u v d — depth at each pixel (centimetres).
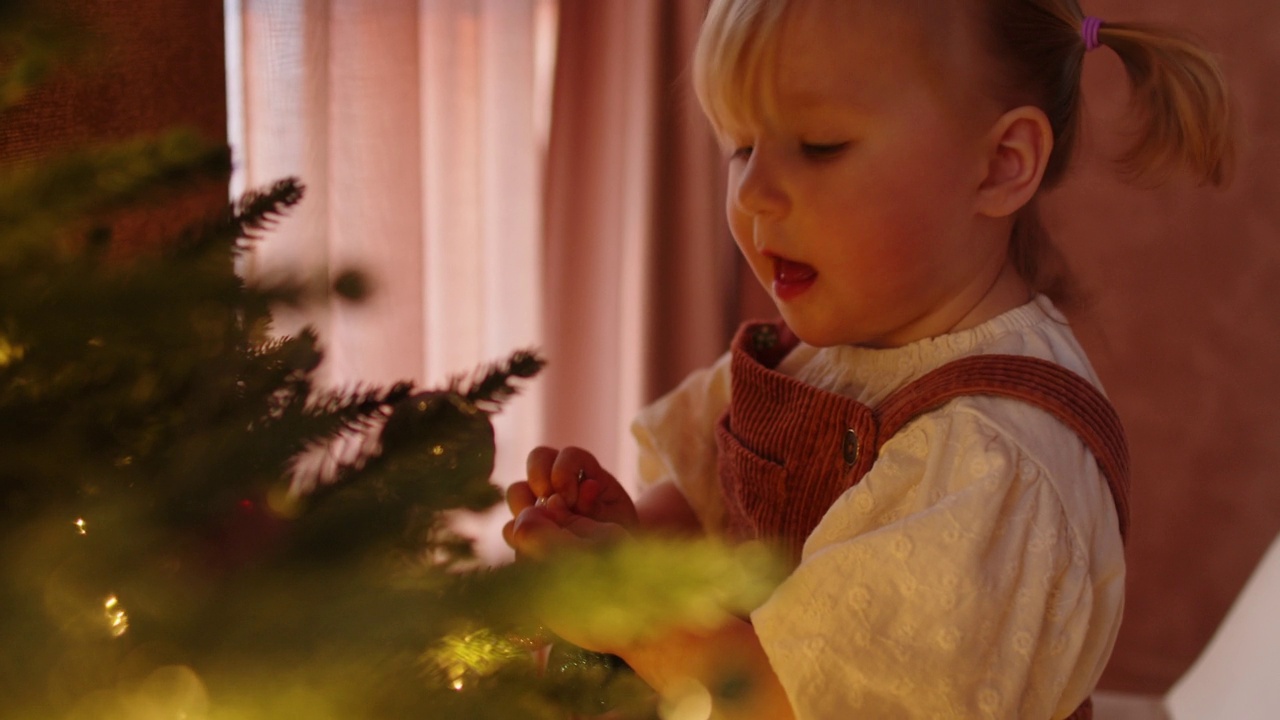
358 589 63
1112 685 162
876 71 86
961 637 80
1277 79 144
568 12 139
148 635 61
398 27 114
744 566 64
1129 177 97
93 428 66
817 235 87
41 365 65
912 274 88
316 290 65
